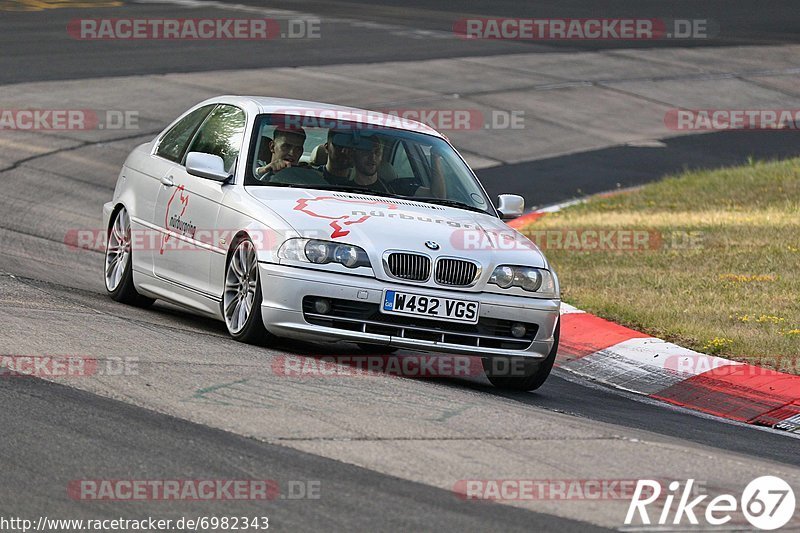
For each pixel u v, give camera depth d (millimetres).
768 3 126375
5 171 44906
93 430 15672
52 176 45312
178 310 27438
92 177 46219
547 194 52219
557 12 110625
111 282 27219
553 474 15578
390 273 21312
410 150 24953
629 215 46656
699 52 93625
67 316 22750
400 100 67750
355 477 14625
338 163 23953
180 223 24547
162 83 65000
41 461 14375
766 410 23703
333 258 21234
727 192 50781
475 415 18438
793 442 21172
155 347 20734
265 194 22891
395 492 14188
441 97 69688
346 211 22297
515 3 114875
